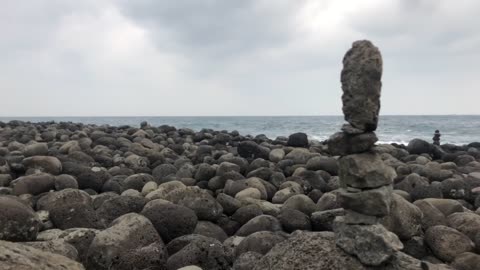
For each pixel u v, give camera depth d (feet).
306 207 24.21
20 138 59.67
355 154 12.39
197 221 22.26
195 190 23.93
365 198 12.11
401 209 19.13
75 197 22.40
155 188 28.94
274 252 14.42
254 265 15.64
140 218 18.34
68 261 13.15
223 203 24.80
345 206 12.51
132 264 15.87
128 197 23.79
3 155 42.16
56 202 22.04
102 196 25.88
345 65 12.37
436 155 54.19
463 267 17.51
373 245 11.97
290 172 36.94
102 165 40.73
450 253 18.35
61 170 33.24
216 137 65.41
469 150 61.11
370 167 12.03
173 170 37.04
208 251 17.15
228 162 35.76
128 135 65.77
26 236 17.57
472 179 33.68
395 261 12.17
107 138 54.60
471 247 18.61
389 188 12.36
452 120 283.79
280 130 172.14
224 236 21.99
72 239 18.58
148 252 16.15
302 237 14.07
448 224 20.89
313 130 171.63
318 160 36.55
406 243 19.16
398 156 50.52
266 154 45.91
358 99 12.08
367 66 11.96
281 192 29.25
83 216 21.70
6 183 31.58
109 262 16.39
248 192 27.86
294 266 13.25
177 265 16.67
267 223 21.56
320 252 13.15
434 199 24.29
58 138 61.16
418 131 158.61
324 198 24.67
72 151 42.91
